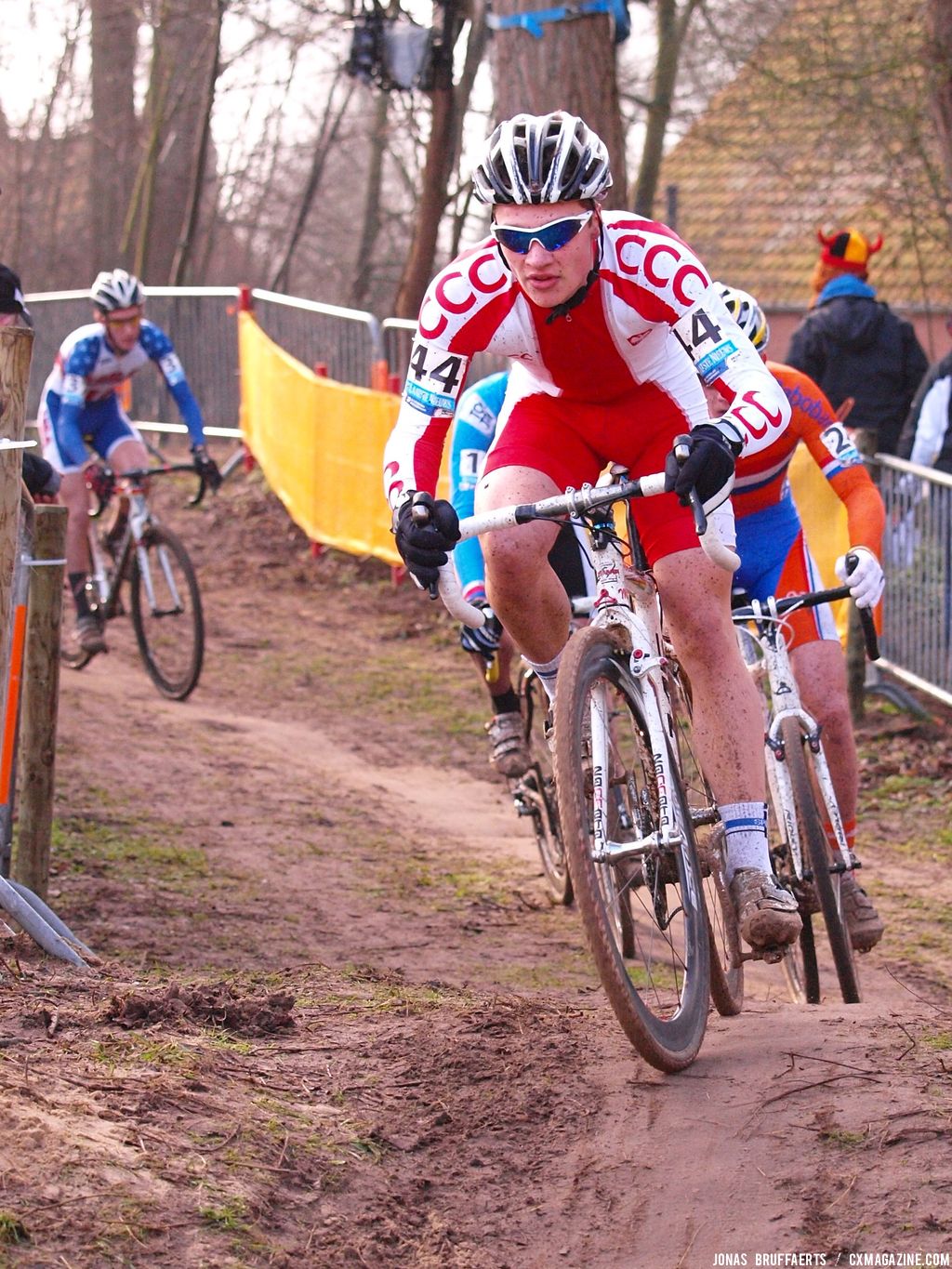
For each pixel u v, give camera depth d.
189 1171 3.23
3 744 5.36
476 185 4.30
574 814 3.88
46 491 6.64
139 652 11.87
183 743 9.83
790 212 26.42
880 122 16.67
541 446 4.79
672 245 4.37
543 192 4.14
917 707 10.82
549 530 4.67
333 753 10.20
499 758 7.02
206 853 7.42
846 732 6.22
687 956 4.30
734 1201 3.46
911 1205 3.37
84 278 33.00
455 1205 3.46
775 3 19.73
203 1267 2.92
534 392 4.88
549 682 5.02
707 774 4.66
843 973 5.66
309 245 33.09
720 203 27.11
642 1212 3.45
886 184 17.89
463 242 25.05
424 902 7.07
